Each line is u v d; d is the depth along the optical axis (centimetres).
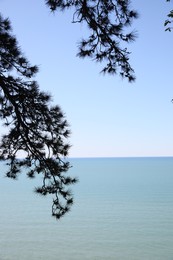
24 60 623
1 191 12212
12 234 5162
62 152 678
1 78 611
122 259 3916
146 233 5247
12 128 657
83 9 595
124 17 601
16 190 12475
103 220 6359
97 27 608
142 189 11906
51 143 666
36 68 638
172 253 4128
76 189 12325
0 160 664
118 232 5347
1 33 602
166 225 5825
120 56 613
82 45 619
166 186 12888
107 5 596
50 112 655
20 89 629
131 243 4644
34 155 673
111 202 8762
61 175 716
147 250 4278
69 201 734
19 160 681
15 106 635
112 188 12525
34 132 657
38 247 4416
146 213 7031
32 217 6669
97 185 13838
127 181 15738
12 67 638
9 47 604
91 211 7388
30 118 661
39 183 15912
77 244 4603
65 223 6084
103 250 4309
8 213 7181
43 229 5566
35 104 644
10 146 664
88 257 4000
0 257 3931
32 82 645
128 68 619
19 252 4162
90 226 5822
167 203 8356
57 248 4378
